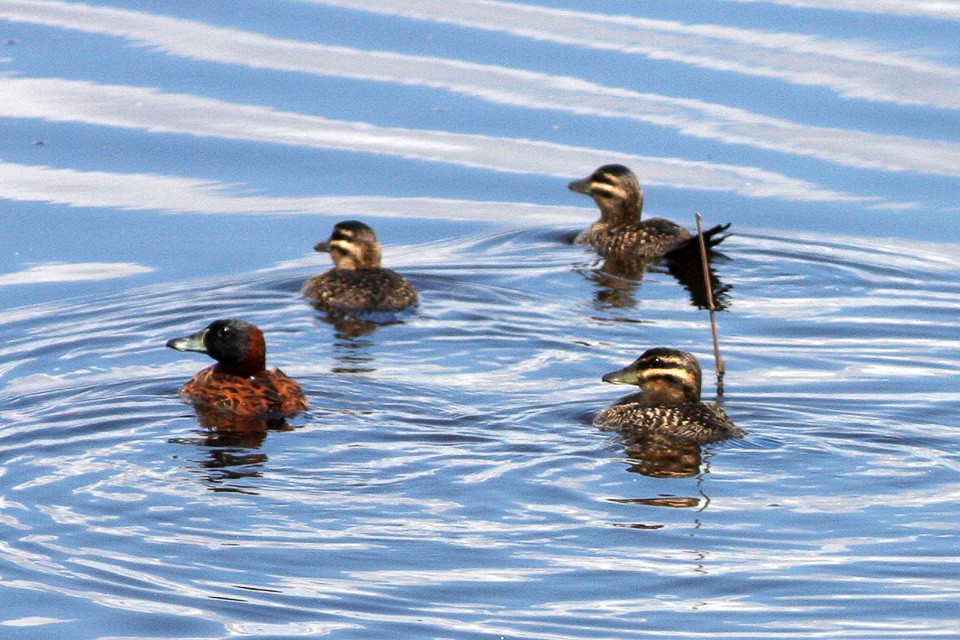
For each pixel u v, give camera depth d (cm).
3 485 1409
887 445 1528
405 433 1539
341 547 1307
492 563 1286
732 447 1513
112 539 1318
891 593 1244
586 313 1973
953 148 2478
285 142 2480
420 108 2594
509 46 2789
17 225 2214
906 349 1841
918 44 2783
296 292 2031
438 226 2298
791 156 2470
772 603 1234
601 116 2566
